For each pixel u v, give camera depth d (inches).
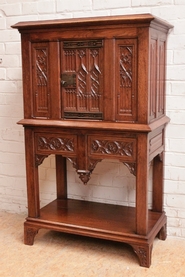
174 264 93.7
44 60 93.4
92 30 87.8
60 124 92.7
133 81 86.6
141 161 88.6
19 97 118.6
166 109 102.7
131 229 95.3
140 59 85.0
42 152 97.9
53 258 96.9
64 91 92.9
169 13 98.9
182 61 99.5
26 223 102.8
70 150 94.8
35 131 97.3
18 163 123.1
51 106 94.3
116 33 86.0
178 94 101.1
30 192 101.7
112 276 88.7
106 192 113.8
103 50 87.9
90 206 111.4
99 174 113.6
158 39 91.7
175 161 104.3
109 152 91.3
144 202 90.4
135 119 87.6
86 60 89.7
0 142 124.0
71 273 90.0
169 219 107.4
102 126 88.9
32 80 95.2
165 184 106.3
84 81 90.7
